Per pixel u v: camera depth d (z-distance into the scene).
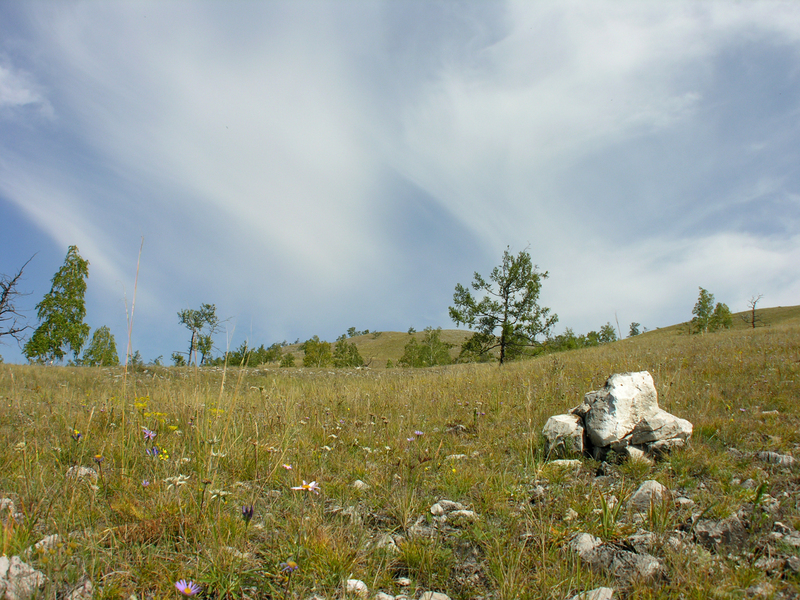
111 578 2.26
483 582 2.50
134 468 3.77
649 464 4.19
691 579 2.26
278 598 2.18
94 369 19.52
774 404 6.13
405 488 3.59
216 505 3.14
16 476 3.49
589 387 8.14
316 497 3.58
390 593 2.40
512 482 3.92
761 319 71.88
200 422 5.13
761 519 2.82
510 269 26.91
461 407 7.39
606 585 2.37
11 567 2.04
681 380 7.97
